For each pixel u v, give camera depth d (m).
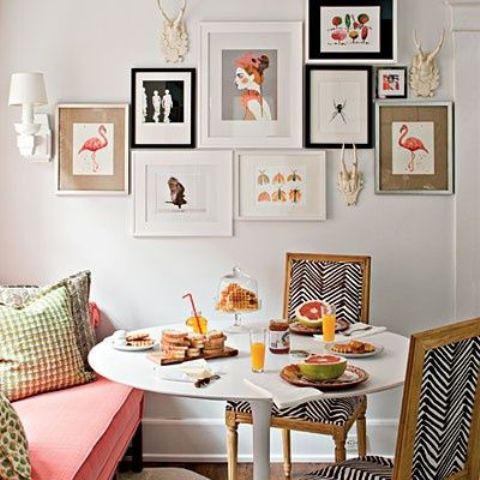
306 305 2.90
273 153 3.49
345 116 3.49
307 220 3.50
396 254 3.51
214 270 3.52
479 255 3.48
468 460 1.99
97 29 3.50
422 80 3.47
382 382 2.11
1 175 3.51
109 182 3.51
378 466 2.15
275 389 2.04
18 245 3.52
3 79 3.50
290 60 3.49
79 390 2.84
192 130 3.49
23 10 3.49
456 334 1.80
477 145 3.46
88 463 2.14
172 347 2.42
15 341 2.76
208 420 3.53
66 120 3.50
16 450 1.86
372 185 3.50
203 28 3.48
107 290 3.53
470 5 3.45
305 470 3.39
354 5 3.47
